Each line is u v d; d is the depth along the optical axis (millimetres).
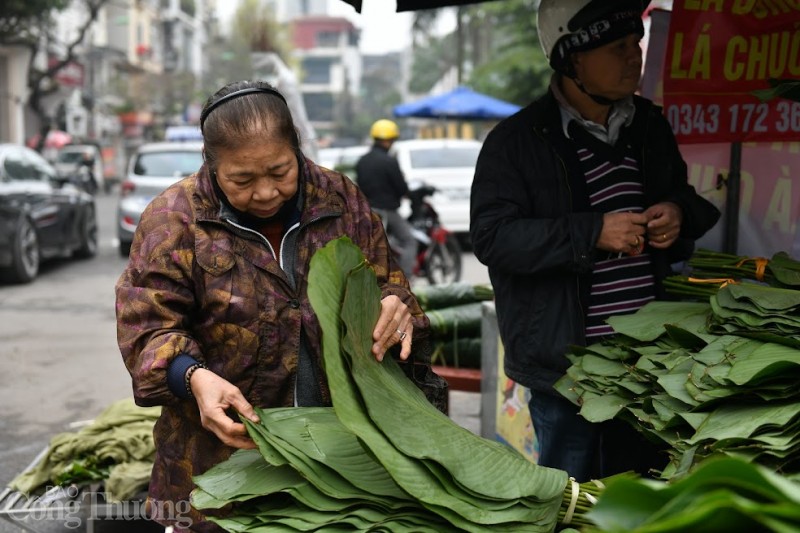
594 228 2439
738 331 1946
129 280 1957
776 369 1699
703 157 3303
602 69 2484
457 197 13438
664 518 1031
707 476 1014
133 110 47500
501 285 2682
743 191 3266
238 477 1675
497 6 20797
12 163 11133
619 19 2453
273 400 2006
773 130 2984
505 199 2570
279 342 1988
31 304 9422
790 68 2898
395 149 13883
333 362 1538
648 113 2697
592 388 2145
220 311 1952
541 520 1549
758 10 2865
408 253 9680
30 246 10938
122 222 12875
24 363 6855
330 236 2043
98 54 42688
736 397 1753
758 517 922
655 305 2258
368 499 1562
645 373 2031
